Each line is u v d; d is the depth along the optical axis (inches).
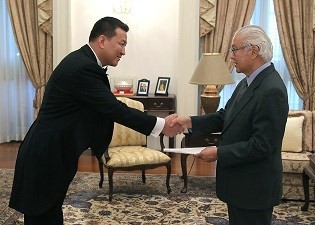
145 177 174.7
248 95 73.3
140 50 219.8
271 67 73.9
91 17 218.8
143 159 150.1
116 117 84.7
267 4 209.8
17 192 85.5
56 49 217.9
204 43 211.6
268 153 70.1
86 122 84.9
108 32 84.6
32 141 84.0
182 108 213.8
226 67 164.2
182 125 90.5
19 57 229.3
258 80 72.9
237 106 74.9
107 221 130.0
